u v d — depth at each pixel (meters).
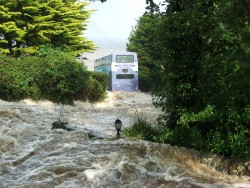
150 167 9.22
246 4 4.80
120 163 9.33
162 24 10.80
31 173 9.16
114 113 21.83
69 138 12.13
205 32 6.55
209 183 8.33
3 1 32.00
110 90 37.97
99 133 12.98
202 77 10.35
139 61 46.94
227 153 9.71
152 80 12.70
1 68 23.38
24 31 32.50
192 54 10.84
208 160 9.50
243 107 9.34
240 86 5.25
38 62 24.42
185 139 10.51
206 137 10.31
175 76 11.00
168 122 11.68
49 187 8.24
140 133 12.34
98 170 9.08
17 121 15.38
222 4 5.52
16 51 33.44
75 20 38.47
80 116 19.64
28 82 23.73
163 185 8.23
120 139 11.66
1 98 23.47
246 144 9.40
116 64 37.88
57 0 35.03
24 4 32.44
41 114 18.16
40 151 10.94
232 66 8.34
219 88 9.75
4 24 32.06
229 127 9.73
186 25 7.50
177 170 9.04
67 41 37.41
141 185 8.31
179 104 11.16
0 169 9.61
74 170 9.10
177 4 10.52
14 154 10.92
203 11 6.60
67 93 25.03
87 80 25.92
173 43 10.96
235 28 5.09
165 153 9.89
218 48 9.74
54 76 24.19
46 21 34.03
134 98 33.75
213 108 9.74
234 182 8.45
